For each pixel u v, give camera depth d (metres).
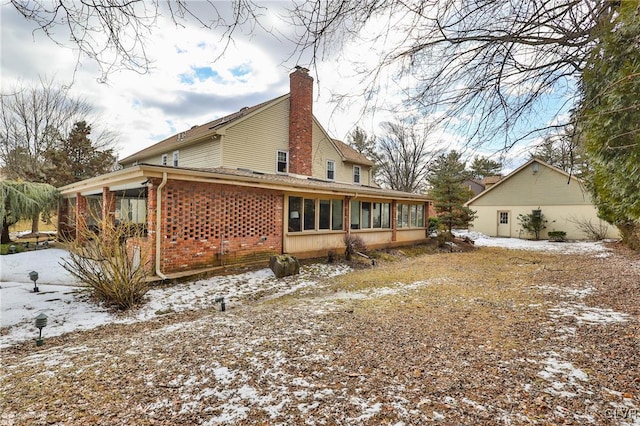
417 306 5.78
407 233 16.06
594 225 19.59
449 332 4.34
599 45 2.75
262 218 9.62
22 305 5.93
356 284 7.93
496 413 2.44
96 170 20.41
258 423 2.35
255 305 6.32
